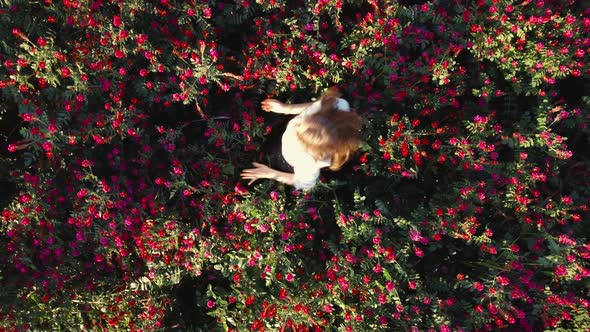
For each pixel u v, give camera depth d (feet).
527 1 11.57
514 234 12.09
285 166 11.64
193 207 12.25
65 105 10.68
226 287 13.06
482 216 12.17
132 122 11.48
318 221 12.28
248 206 11.32
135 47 11.43
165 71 12.01
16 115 12.30
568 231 11.75
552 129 12.56
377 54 11.62
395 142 11.45
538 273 11.99
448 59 11.64
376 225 11.66
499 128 11.37
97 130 11.27
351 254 11.12
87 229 11.60
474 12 12.16
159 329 11.87
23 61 10.23
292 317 11.03
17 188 12.20
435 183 12.48
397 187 12.44
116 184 11.62
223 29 12.78
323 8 11.66
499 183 11.71
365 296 11.12
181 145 12.38
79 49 11.07
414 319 11.04
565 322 11.87
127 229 11.52
